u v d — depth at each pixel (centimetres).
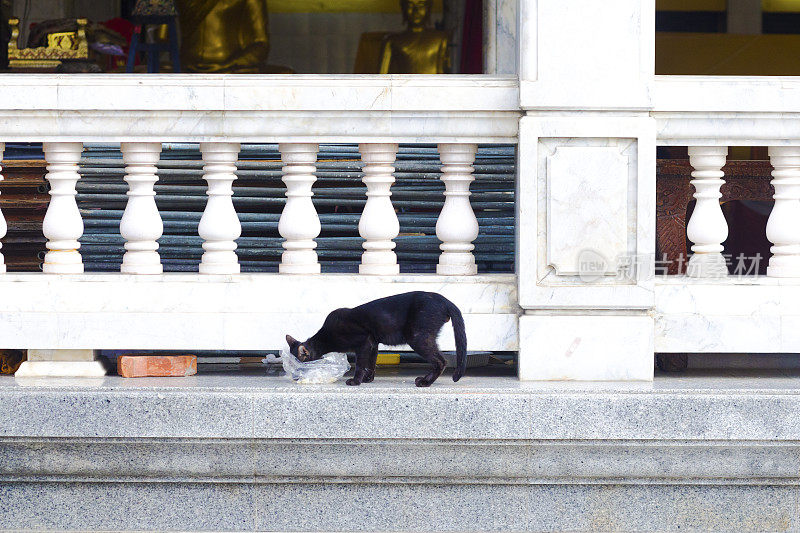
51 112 723
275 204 880
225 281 735
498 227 863
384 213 750
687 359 790
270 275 743
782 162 741
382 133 730
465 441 654
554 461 661
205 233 744
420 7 1827
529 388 672
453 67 1833
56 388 665
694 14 1719
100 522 666
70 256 756
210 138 729
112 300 731
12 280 731
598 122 700
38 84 718
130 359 731
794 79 721
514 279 738
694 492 666
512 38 909
